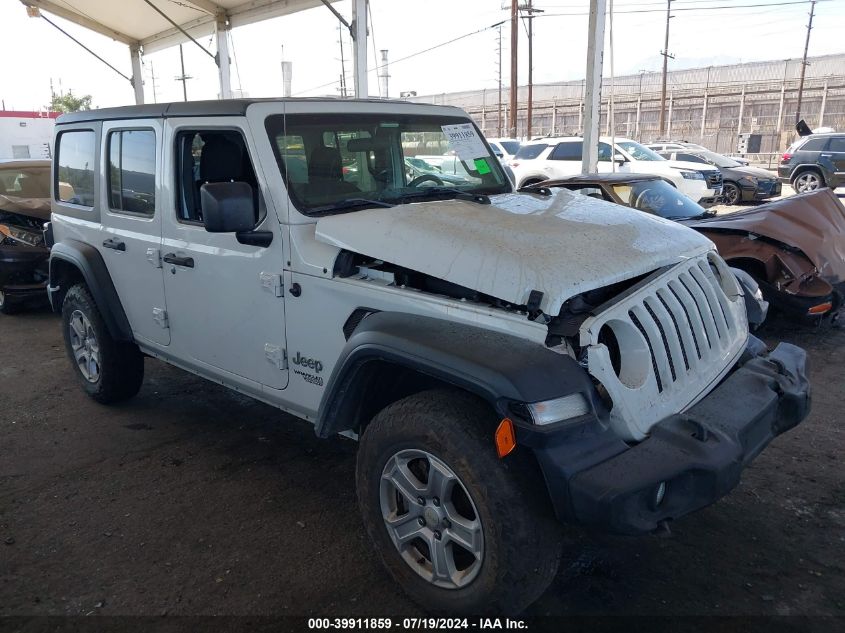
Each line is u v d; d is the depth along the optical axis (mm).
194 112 3654
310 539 3344
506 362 2352
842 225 6430
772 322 6812
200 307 3832
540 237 2840
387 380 3004
